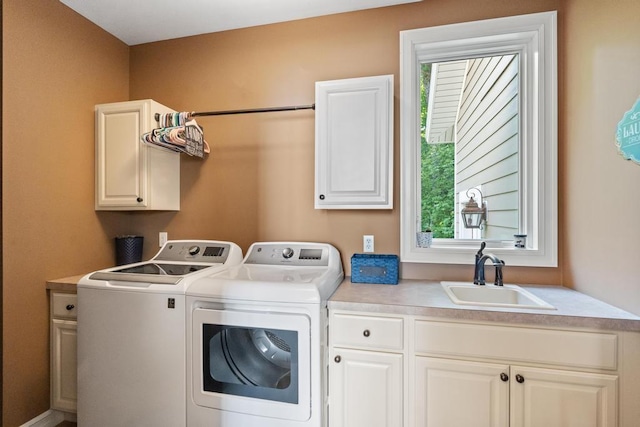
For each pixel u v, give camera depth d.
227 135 2.22
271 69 2.15
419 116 1.94
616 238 1.27
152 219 2.35
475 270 1.70
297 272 1.66
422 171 2.02
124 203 2.06
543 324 1.21
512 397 1.24
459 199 2.01
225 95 2.23
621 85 1.24
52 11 1.86
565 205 1.67
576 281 1.57
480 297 1.67
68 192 1.97
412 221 1.88
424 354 1.33
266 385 1.38
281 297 1.33
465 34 1.80
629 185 1.20
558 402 1.20
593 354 1.17
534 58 1.77
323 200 1.79
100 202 2.11
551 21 1.70
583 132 1.50
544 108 1.71
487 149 2.01
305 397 1.30
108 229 2.26
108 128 2.09
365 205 1.75
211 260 1.94
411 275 1.91
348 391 1.41
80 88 2.04
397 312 1.35
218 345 1.43
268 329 1.35
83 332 1.58
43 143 1.82
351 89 1.75
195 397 1.43
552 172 1.70
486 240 1.87
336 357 1.42
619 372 1.15
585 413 1.17
